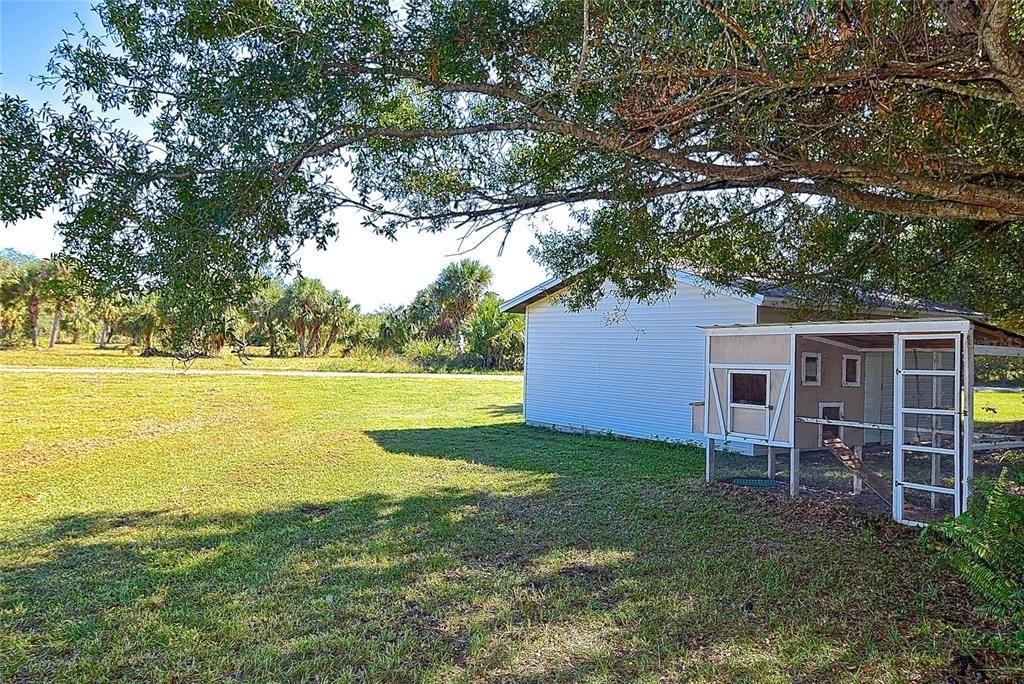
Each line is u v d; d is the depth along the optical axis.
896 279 7.61
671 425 12.12
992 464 9.47
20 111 3.21
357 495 7.59
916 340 6.38
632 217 5.75
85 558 5.27
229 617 4.11
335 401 19.77
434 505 7.07
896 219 6.57
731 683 3.32
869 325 6.52
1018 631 3.38
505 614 4.16
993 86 3.38
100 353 38.50
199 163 3.51
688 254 6.65
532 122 4.28
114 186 3.37
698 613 4.16
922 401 11.43
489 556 5.32
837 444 7.57
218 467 9.45
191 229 3.44
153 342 35.72
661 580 4.74
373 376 28.80
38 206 3.28
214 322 3.57
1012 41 3.13
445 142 4.96
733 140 4.25
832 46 3.27
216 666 3.51
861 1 3.10
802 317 8.66
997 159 4.73
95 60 3.33
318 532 6.01
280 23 3.48
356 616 4.14
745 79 3.47
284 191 3.73
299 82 3.62
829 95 3.97
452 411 17.75
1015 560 3.92
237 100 3.52
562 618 4.10
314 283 45.44
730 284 7.43
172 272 3.42
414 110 4.71
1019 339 6.35
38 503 7.21
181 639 3.82
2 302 40.44
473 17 3.91
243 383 23.91
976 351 5.84
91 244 3.39
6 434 12.32
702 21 3.29
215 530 6.09
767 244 6.83
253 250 3.67
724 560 5.16
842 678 3.35
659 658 3.59
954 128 4.43
